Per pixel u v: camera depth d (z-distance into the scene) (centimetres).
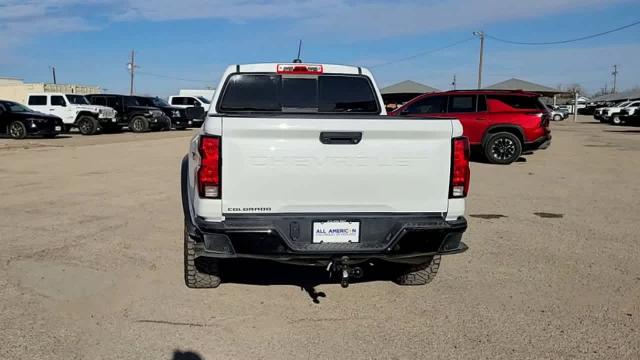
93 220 716
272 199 388
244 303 441
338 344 373
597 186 1066
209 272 459
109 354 352
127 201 851
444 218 411
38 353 350
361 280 505
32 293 450
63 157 1496
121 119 2756
